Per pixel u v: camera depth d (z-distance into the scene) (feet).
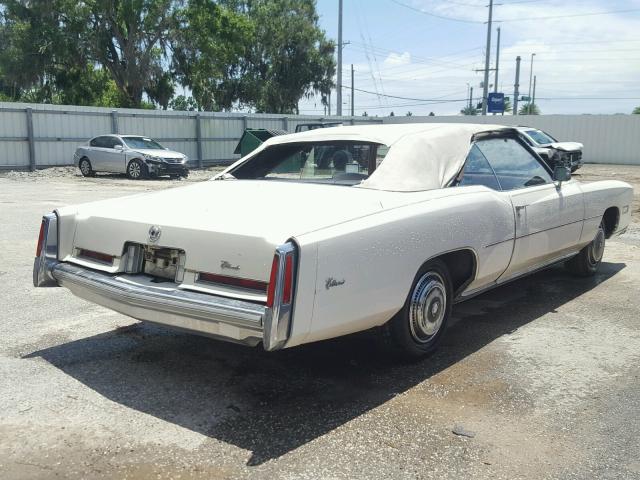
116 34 119.85
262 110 159.63
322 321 10.46
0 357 13.71
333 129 15.78
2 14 114.21
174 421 10.83
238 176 16.07
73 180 64.75
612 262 23.79
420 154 13.97
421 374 12.92
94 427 10.59
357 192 13.02
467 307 17.84
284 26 154.92
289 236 10.24
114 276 12.19
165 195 13.96
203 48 122.42
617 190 20.93
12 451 9.79
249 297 10.33
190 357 13.85
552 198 16.94
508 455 9.71
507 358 13.80
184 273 11.21
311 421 10.84
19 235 28.84
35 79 116.67
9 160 73.72
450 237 13.05
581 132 105.91
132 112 84.74
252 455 9.71
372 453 9.78
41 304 17.80
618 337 15.20
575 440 10.18
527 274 17.22
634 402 11.59
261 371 13.08
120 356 13.88
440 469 9.32
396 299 11.92
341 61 125.70
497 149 16.20
